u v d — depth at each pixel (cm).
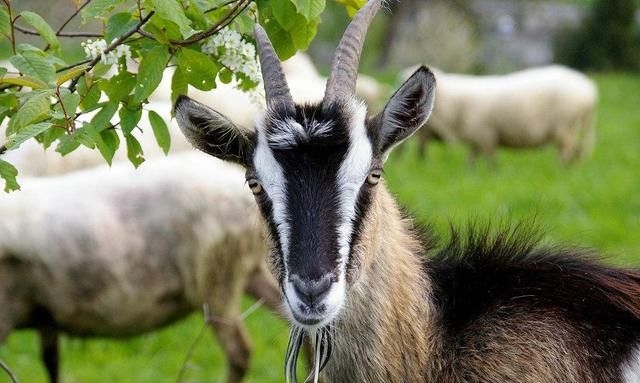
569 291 599
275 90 546
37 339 1199
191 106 549
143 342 1180
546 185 1986
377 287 566
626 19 4503
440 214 1686
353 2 599
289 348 591
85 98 545
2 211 901
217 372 1097
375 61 4347
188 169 952
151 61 525
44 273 903
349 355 573
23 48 509
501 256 615
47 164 1141
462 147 2553
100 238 905
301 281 503
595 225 1596
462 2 4272
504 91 2225
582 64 4559
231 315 968
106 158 514
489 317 592
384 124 544
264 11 571
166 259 931
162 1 488
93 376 1084
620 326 586
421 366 580
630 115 3147
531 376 575
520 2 5056
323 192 517
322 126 518
